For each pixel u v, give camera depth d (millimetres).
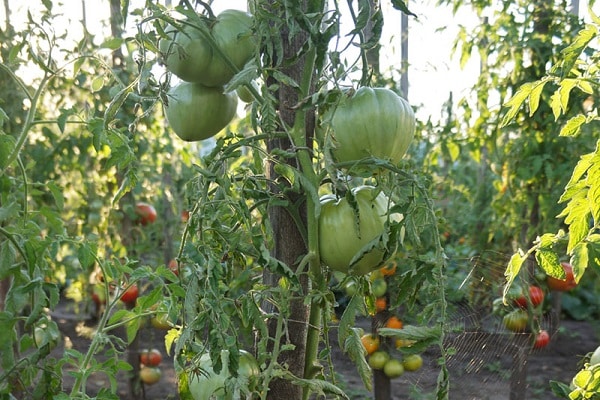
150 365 3949
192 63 1294
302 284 1213
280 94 1199
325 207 1216
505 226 3668
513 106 1364
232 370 1024
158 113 3793
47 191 3406
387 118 1224
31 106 1454
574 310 6102
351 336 1204
